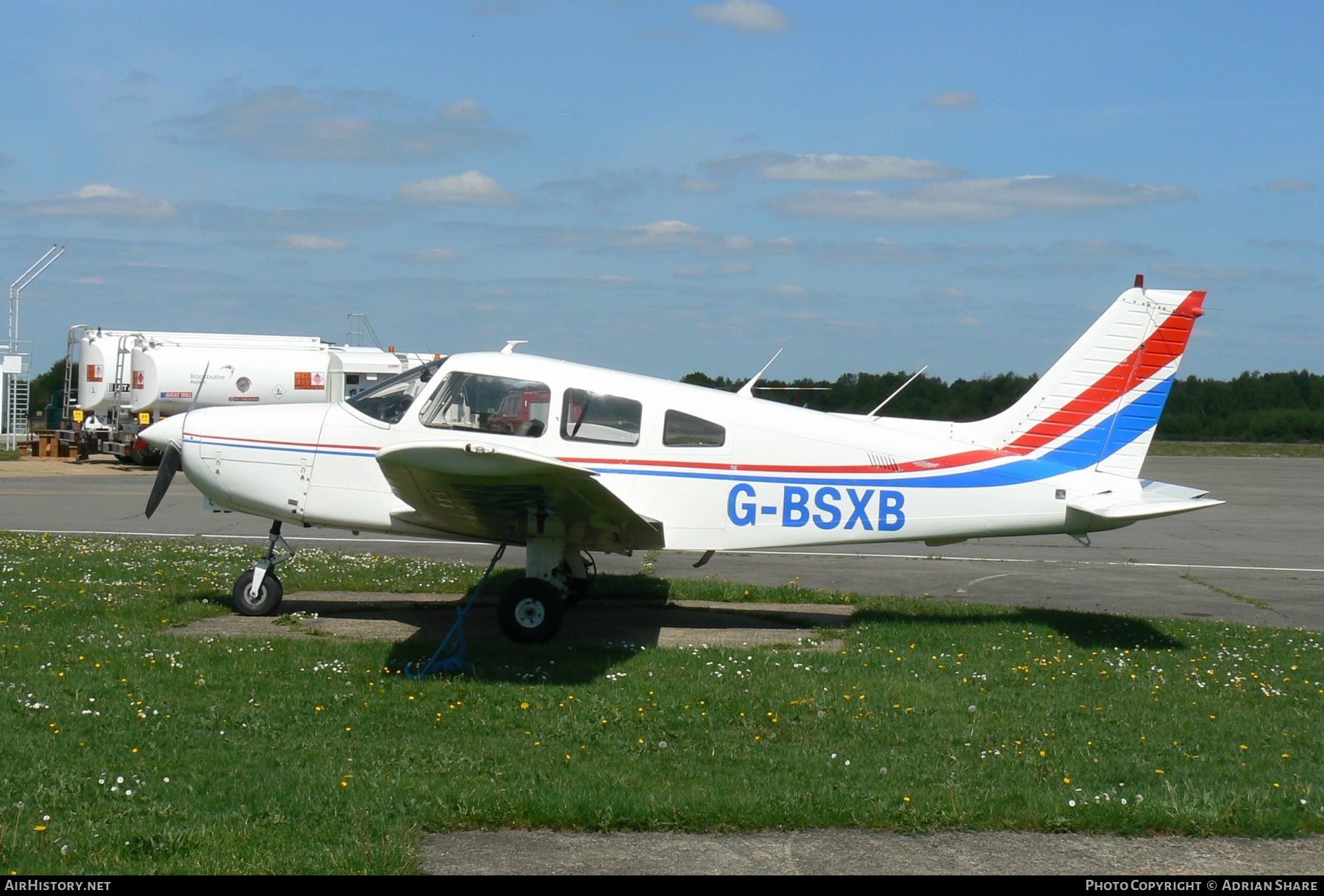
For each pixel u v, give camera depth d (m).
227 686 6.21
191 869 3.78
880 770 5.03
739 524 8.45
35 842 3.95
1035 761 5.25
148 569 10.22
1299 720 6.16
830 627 8.73
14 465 25.34
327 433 8.44
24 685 5.99
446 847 4.12
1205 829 4.38
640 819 4.34
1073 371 8.70
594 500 7.11
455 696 6.20
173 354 24.19
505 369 8.36
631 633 8.48
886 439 8.56
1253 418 54.00
